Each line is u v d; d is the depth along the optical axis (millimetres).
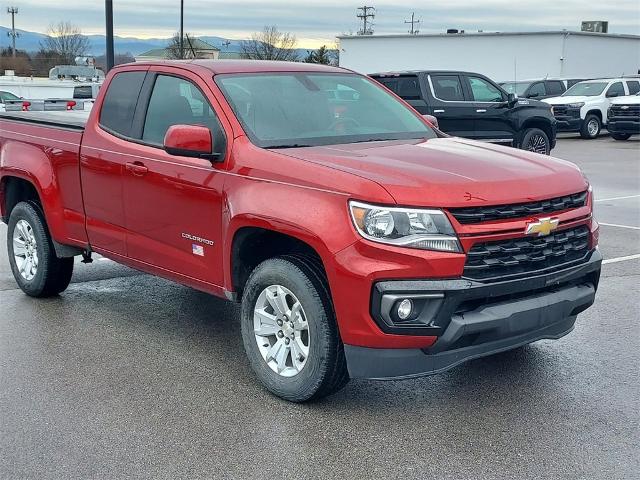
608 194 14250
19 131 7176
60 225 6680
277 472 4020
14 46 86062
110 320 6582
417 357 4344
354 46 45906
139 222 5875
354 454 4207
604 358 5617
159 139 5816
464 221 4285
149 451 4246
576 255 4883
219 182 5129
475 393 5004
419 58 43531
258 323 5000
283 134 5297
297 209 4566
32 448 4281
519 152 5355
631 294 7340
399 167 4590
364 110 5957
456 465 4078
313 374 4621
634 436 4391
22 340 6062
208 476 3980
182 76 5781
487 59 41125
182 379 5277
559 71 38781
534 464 4082
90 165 6266
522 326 4465
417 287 4199
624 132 26656
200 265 5414
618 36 42062
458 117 17344
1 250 9320
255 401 4906
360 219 4293
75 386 5148
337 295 4371
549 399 4902
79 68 44500
